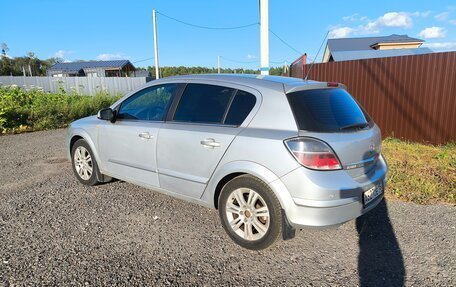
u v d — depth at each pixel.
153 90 4.49
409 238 3.71
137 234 3.80
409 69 8.56
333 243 3.63
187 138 3.81
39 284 2.89
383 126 9.25
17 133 10.76
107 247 3.52
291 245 3.59
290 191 3.11
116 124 4.70
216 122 3.69
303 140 3.09
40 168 6.38
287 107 3.29
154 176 4.25
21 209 4.44
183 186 3.94
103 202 4.69
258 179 3.31
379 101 9.27
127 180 4.65
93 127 5.02
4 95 12.86
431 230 3.87
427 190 4.90
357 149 3.33
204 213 4.37
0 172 6.12
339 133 3.28
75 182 5.53
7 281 2.92
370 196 3.44
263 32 8.73
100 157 4.97
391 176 5.41
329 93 3.68
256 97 3.51
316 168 3.06
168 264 3.23
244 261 3.30
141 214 4.32
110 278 2.99
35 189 5.20
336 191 3.06
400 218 4.18
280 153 3.14
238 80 3.77
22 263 3.20
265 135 3.27
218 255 3.40
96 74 43.69
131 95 4.77
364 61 9.51
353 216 3.23
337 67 10.29
